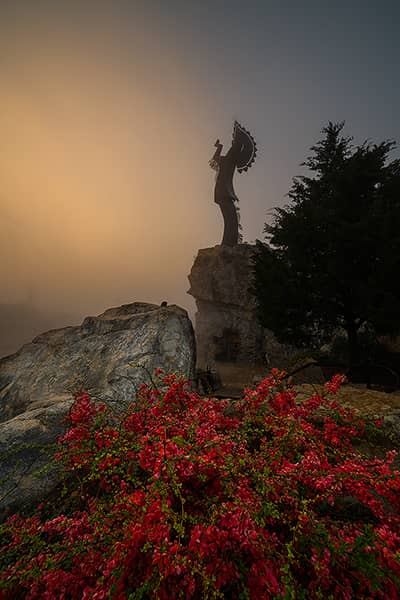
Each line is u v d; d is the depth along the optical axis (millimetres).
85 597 1028
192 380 3943
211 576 985
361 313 9055
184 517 1135
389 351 10133
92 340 5094
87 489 2016
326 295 9648
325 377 7391
